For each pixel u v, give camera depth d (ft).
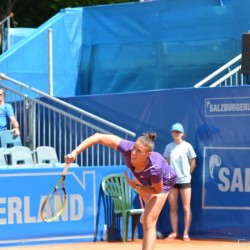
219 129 93.97
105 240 94.68
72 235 92.84
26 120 107.45
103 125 105.19
